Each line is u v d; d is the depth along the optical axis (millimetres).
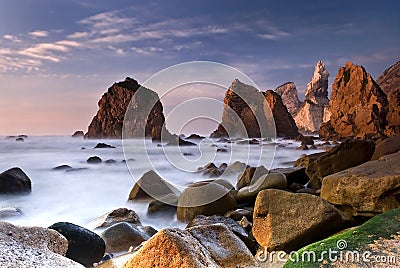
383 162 4824
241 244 3168
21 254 2412
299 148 16734
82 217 6230
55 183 9164
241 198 5949
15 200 7148
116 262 3225
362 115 24562
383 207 3914
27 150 17328
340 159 6672
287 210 3809
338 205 4332
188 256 2344
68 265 2436
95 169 11219
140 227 4801
